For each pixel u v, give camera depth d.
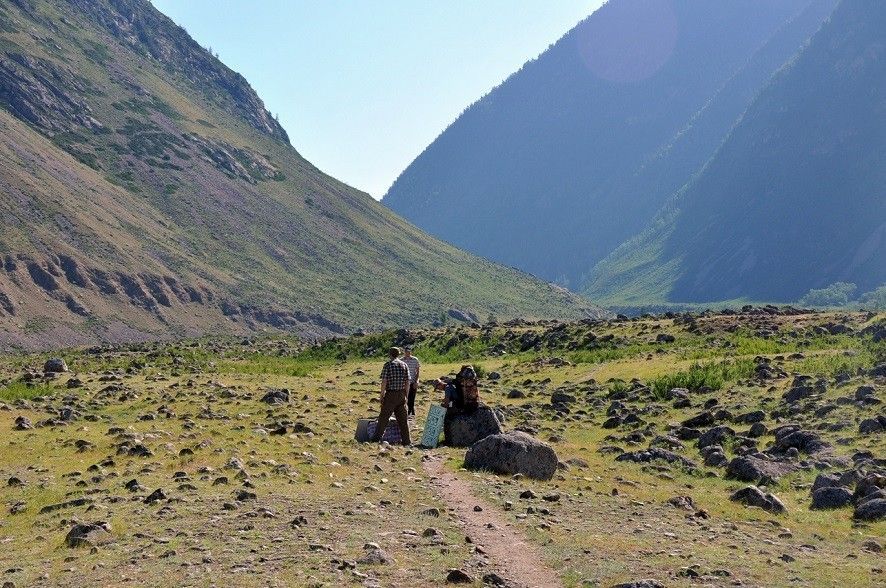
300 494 15.23
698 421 28.44
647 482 19.38
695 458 23.03
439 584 9.52
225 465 17.97
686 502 16.19
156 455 20.00
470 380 24.14
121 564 10.56
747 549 12.33
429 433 23.59
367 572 9.95
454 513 13.87
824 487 17.52
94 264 185.00
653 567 10.54
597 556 11.03
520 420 31.31
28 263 170.00
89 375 47.47
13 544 12.33
